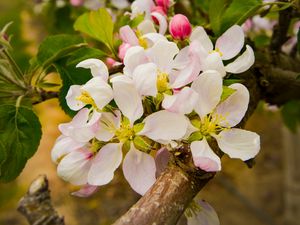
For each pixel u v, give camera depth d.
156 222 0.14
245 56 0.19
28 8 0.62
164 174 0.15
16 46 0.48
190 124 0.17
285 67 0.27
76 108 0.18
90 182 0.17
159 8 0.23
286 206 0.78
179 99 0.16
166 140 0.16
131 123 0.17
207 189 0.88
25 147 0.22
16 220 0.85
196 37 0.20
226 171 0.92
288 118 0.40
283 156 0.93
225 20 0.23
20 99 0.22
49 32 0.48
